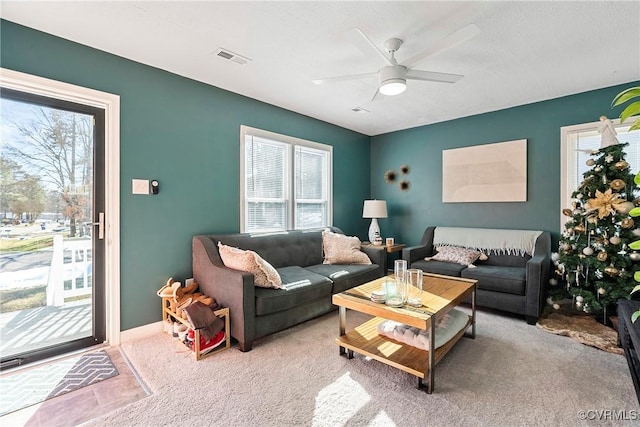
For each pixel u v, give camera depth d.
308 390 1.87
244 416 1.65
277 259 3.44
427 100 3.62
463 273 3.31
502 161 3.92
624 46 2.40
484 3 1.92
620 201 2.61
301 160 4.22
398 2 1.91
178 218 2.92
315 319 3.05
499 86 3.19
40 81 2.19
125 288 2.58
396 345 2.17
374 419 1.63
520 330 2.75
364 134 5.23
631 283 2.59
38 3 1.88
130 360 2.24
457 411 1.68
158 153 2.78
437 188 4.55
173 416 1.65
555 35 2.25
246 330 2.35
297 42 2.36
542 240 3.40
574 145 3.48
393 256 5.01
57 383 1.95
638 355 1.48
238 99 3.42
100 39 2.30
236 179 3.41
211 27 2.17
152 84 2.74
